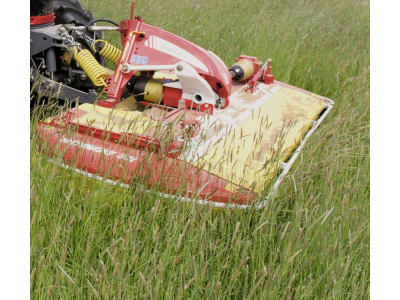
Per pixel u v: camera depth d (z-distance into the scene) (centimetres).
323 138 335
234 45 600
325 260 254
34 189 264
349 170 347
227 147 316
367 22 694
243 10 719
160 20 604
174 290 234
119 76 370
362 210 288
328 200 279
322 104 431
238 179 290
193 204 251
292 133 352
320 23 666
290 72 572
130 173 289
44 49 394
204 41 591
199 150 306
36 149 302
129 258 245
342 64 576
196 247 246
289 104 407
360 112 427
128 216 274
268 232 273
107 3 616
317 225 264
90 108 345
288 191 300
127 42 372
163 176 279
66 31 399
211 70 361
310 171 308
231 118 355
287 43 596
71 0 483
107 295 215
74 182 293
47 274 234
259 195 278
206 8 666
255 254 258
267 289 224
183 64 349
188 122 318
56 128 315
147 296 222
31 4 411
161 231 253
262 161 310
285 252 234
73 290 227
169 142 276
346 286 260
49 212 266
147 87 372
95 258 254
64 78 427
